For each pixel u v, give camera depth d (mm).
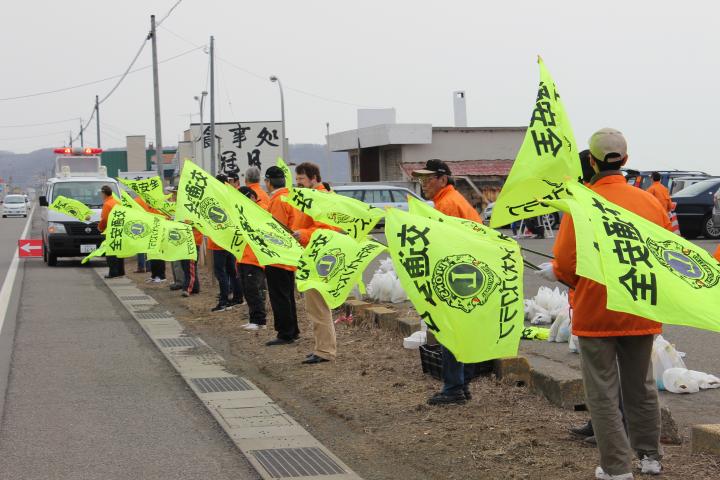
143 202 17859
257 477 5691
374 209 9359
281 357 9727
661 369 7703
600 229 4609
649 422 5211
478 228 6098
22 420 7168
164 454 6223
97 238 23484
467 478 5496
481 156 45781
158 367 9422
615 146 5090
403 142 44656
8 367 9414
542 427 6453
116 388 8375
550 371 7359
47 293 16828
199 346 10648
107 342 11039
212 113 40406
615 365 5016
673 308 4438
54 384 8547
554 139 5664
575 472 5402
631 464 5160
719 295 4496
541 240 26688
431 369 8289
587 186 5227
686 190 25781
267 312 13148
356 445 6391
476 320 5766
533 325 11055
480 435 6340
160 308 14375
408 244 5930
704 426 5719
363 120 50500
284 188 10578
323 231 9266
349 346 10086
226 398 7898
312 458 6059
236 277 13836
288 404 7656
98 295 16453
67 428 6926
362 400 7613
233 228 10516
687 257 4629
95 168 31094
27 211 74312
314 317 9297
